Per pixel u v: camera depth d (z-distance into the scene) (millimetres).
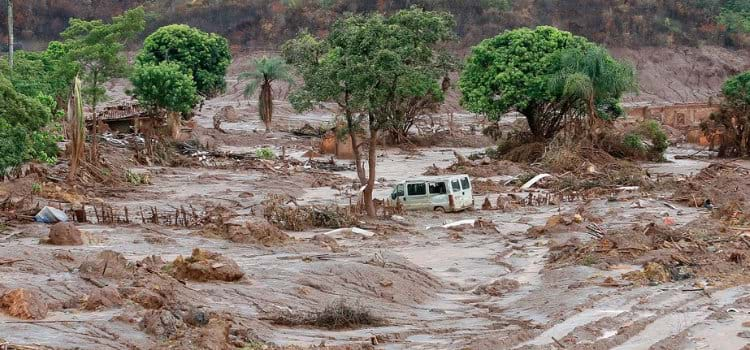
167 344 35844
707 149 163750
